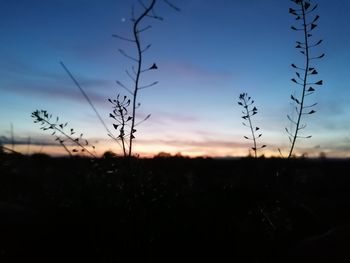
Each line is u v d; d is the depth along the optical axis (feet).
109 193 18.29
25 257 16.83
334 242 16.38
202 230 17.35
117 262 16.20
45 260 16.78
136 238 16.42
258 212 18.37
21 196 21.59
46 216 18.93
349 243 16.07
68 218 18.29
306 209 20.36
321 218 21.47
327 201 24.70
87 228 17.81
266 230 17.79
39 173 23.30
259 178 20.36
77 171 20.89
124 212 17.37
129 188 16.63
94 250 16.98
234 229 17.58
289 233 18.56
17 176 22.88
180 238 17.01
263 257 16.83
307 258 16.11
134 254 16.26
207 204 18.51
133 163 17.67
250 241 17.22
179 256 16.63
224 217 18.04
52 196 20.08
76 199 18.74
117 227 17.16
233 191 19.48
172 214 17.72
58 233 17.99
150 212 17.34
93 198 18.22
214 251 16.89
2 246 17.04
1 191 21.72
